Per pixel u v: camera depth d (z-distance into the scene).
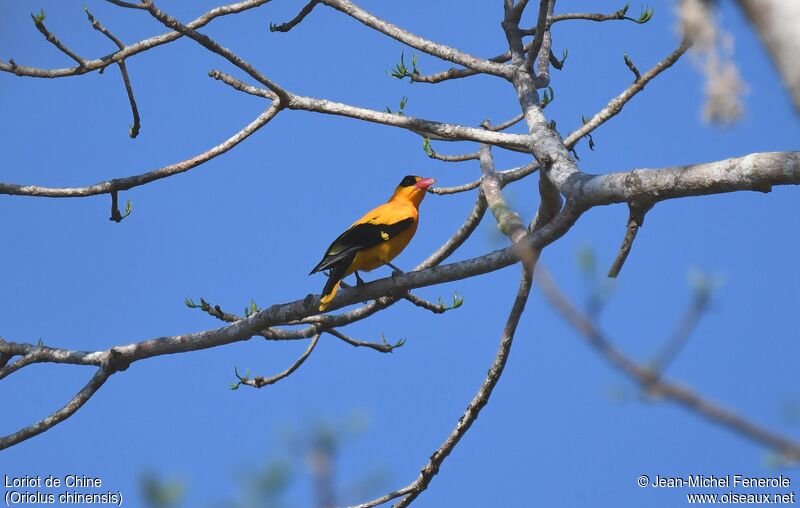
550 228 9.45
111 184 12.66
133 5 10.70
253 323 11.70
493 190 12.19
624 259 9.16
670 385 2.70
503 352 11.83
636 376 2.71
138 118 12.66
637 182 8.56
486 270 10.09
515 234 8.26
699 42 2.52
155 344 12.05
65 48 11.90
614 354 2.73
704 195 8.22
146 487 4.12
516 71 12.40
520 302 11.48
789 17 2.14
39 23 11.66
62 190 12.61
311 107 12.37
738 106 2.48
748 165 7.65
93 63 12.15
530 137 11.05
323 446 3.70
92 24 12.14
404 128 12.09
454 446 12.10
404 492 12.07
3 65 11.82
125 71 12.36
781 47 2.16
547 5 11.66
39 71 11.99
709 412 2.69
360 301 11.21
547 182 11.27
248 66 11.73
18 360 12.40
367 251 12.30
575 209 9.29
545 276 2.73
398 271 11.05
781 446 2.60
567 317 2.71
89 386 12.04
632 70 12.44
